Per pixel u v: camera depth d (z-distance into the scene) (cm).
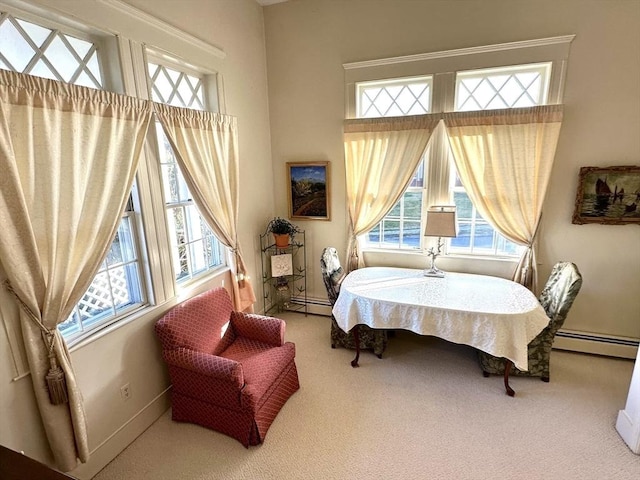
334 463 208
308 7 344
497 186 311
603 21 265
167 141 257
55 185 167
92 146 185
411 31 316
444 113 314
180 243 278
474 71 306
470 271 343
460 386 277
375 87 350
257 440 221
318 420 243
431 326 265
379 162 347
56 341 171
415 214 359
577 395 262
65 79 188
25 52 170
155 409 246
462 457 210
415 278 326
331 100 357
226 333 271
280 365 246
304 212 395
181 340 232
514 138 298
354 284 313
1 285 154
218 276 311
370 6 324
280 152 392
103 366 206
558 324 263
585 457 207
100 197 191
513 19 286
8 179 148
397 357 322
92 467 201
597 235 297
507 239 317
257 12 353
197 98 291
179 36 249
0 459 97
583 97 281
